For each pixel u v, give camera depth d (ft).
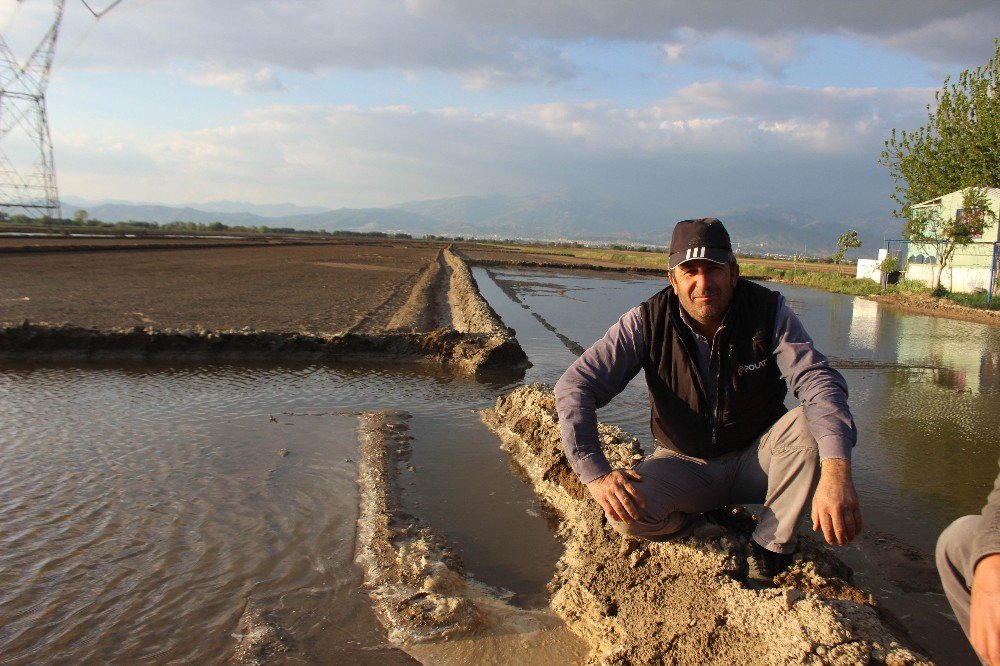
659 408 9.59
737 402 9.05
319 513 14.23
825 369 8.38
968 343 46.60
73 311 41.57
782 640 7.59
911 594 11.53
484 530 14.01
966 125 94.17
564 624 10.47
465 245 318.86
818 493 7.41
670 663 8.37
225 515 13.92
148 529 13.11
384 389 27.43
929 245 96.63
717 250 8.36
